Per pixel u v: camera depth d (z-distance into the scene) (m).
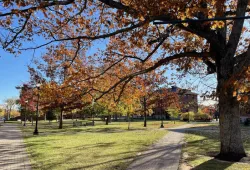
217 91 10.45
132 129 32.06
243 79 6.05
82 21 10.47
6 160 10.92
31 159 11.13
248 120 39.53
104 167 9.23
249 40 13.02
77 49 11.66
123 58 12.31
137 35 9.09
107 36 9.41
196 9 7.16
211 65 11.83
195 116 57.50
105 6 10.80
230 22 12.25
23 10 8.48
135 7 8.47
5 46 9.42
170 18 8.38
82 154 12.17
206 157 10.98
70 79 11.39
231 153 10.31
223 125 10.58
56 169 9.06
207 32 10.05
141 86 14.25
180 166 9.27
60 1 8.64
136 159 10.73
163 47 12.09
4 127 40.81
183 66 13.05
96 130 30.97
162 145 15.39
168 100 23.41
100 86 13.01
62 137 21.56
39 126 44.06
